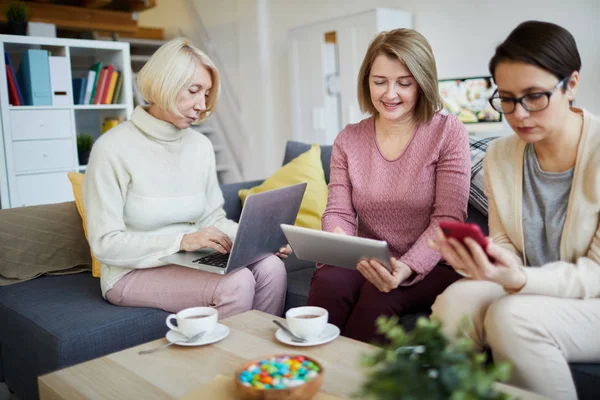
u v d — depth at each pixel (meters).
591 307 1.25
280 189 1.70
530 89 1.24
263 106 5.55
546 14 3.50
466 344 0.81
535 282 1.23
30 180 3.81
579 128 1.36
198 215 2.02
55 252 2.26
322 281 1.73
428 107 1.76
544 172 1.41
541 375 1.21
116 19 5.27
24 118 3.73
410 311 1.70
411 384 0.73
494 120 3.41
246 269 1.82
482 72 3.89
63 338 1.60
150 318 1.78
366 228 1.89
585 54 3.37
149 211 1.87
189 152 2.00
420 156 1.77
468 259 1.15
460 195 1.72
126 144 1.84
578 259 1.32
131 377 1.17
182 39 1.88
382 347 0.91
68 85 3.92
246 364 1.09
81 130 4.32
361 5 4.60
